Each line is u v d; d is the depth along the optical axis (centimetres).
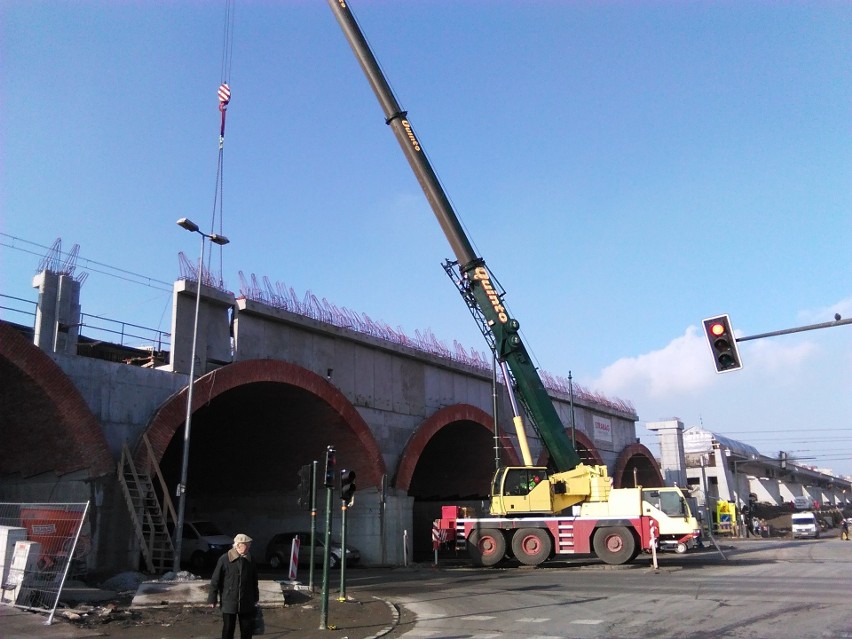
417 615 1382
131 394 2034
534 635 1091
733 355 1734
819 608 1266
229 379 2219
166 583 1486
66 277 2039
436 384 3381
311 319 2659
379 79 2480
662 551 3047
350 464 2872
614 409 5184
